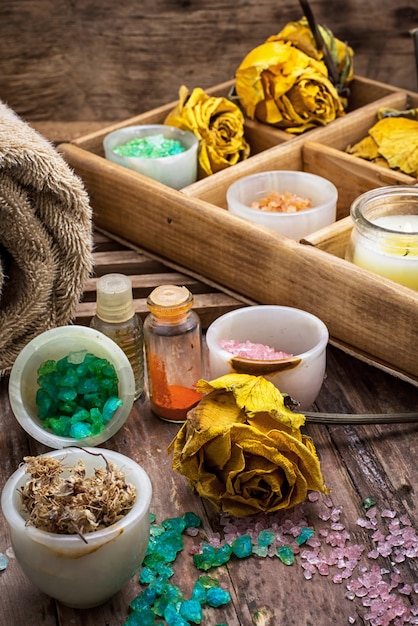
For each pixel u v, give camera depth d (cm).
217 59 107
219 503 70
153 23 105
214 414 70
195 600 67
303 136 95
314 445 75
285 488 70
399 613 66
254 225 83
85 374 75
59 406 75
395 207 83
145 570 68
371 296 78
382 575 68
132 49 106
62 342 76
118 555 65
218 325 77
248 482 69
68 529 64
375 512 71
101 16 104
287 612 66
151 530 71
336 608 67
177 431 77
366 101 102
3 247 79
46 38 104
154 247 90
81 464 67
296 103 96
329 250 84
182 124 95
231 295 86
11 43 104
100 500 65
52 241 79
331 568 69
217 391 71
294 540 70
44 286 79
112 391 75
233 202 87
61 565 64
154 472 74
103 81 107
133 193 89
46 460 67
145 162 92
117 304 77
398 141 92
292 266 81
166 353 76
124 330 78
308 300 82
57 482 66
